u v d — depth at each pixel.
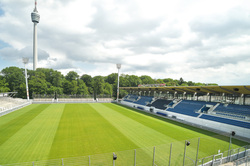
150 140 18.55
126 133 21.14
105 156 13.95
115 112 39.28
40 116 31.28
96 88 89.25
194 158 13.89
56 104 52.84
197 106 34.78
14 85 76.94
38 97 62.09
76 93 85.12
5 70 81.06
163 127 25.19
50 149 15.25
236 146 17.42
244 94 30.23
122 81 99.44
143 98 57.31
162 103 44.69
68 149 15.34
